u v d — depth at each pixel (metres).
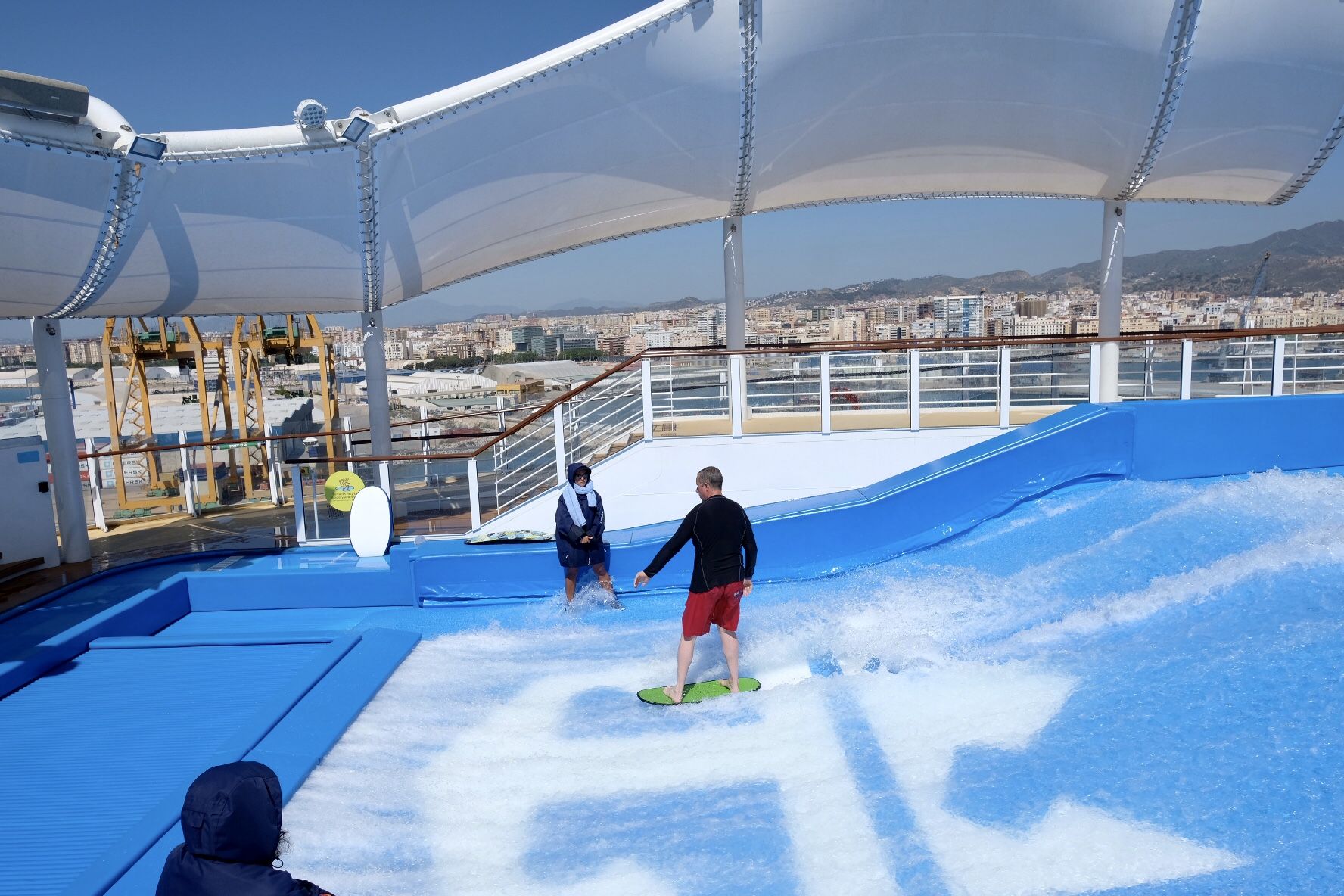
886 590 7.99
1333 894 3.28
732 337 12.75
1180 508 8.47
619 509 10.66
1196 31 9.84
